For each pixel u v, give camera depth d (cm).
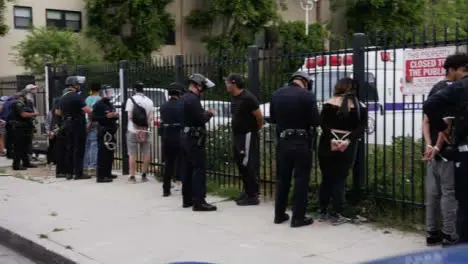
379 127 915
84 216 807
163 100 1068
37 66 2236
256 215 771
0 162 1443
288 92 682
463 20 3095
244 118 805
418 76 671
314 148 754
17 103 1284
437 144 552
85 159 1186
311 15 3400
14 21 2617
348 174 717
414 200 687
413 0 3200
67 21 2795
